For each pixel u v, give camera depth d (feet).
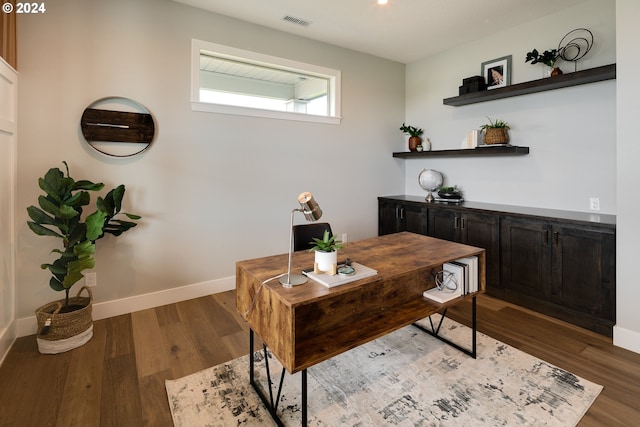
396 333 8.57
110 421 5.56
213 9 10.34
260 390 6.30
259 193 11.88
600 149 9.76
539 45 10.94
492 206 11.74
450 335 8.41
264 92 15.12
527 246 9.86
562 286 9.10
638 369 6.89
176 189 10.30
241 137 11.35
